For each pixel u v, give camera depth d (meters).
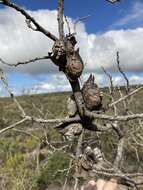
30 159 10.02
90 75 1.71
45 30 1.57
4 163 10.95
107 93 2.39
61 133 1.69
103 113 1.81
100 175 1.86
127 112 2.39
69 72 1.62
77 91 1.66
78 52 1.64
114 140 3.81
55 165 9.70
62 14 1.59
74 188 1.81
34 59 1.59
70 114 1.68
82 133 1.69
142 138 3.20
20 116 1.62
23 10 1.50
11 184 8.50
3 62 1.58
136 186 1.86
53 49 1.59
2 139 14.39
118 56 2.36
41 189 9.44
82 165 1.67
